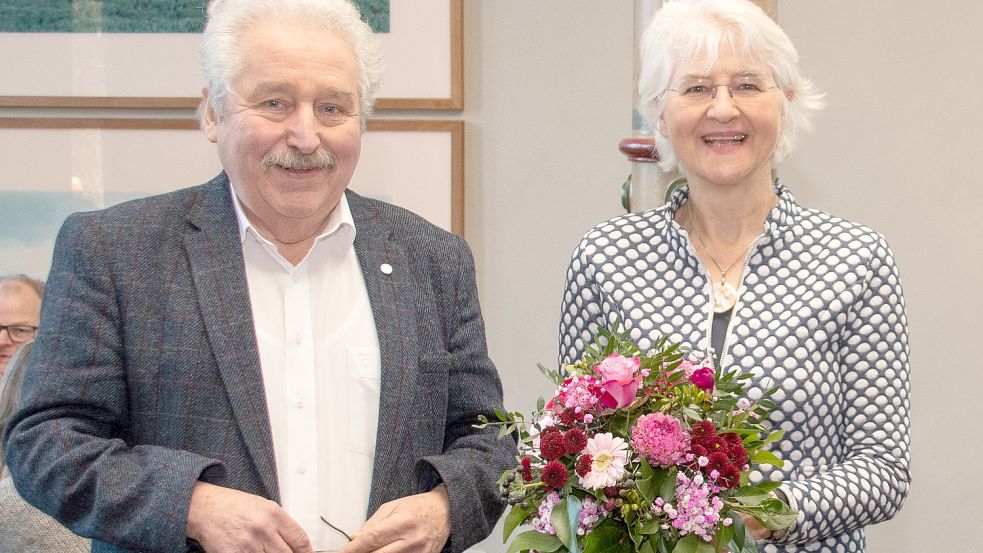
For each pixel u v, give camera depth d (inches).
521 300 122.6
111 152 120.6
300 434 62.7
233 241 64.6
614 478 52.5
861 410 69.0
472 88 121.0
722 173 69.9
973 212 119.7
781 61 70.2
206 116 66.4
